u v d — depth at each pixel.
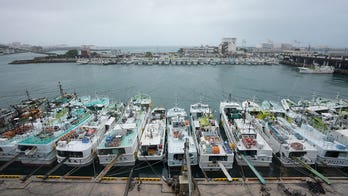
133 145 24.97
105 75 103.62
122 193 19.06
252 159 24.14
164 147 27.97
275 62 153.25
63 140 26.06
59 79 92.56
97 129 28.95
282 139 25.69
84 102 43.03
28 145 24.70
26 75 104.06
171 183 19.70
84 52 194.62
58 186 19.98
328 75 103.56
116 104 41.56
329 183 19.89
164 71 117.75
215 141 25.41
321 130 30.06
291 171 24.05
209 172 23.72
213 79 91.12
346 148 23.73
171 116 34.03
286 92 68.88
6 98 62.50
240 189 19.33
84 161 24.16
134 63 154.62
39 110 41.62
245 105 38.84
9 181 20.67
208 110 35.44
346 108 43.06
